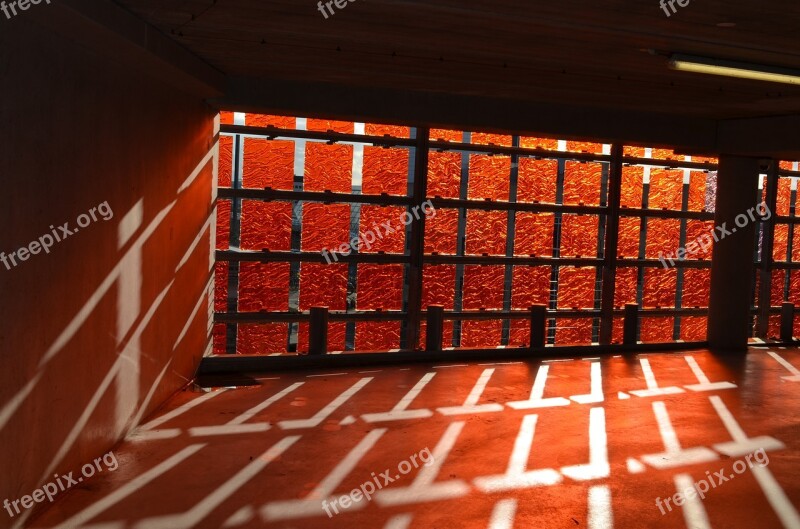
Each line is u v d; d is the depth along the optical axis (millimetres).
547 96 10602
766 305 14641
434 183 11719
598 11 6039
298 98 10086
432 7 6086
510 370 11016
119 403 6969
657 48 7207
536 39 7059
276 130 10750
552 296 12648
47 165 5250
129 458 6602
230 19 6500
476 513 5672
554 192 12523
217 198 10617
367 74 9398
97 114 6172
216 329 10727
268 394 9094
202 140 9617
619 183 12797
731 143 12594
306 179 11000
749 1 5582
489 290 12164
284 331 11039
